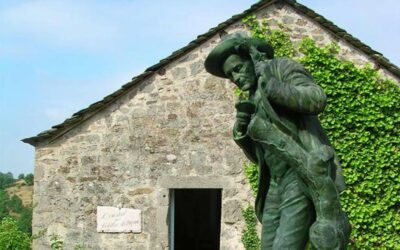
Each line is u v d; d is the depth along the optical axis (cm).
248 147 442
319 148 395
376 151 1108
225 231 1144
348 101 1117
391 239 1092
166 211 1162
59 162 1202
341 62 1127
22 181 4472
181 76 1181
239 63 431
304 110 389
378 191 1099
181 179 1163
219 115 1164
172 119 1177
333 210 383
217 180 1152
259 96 420
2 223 1179
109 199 1181
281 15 1158
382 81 1120
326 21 1128
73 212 1191
